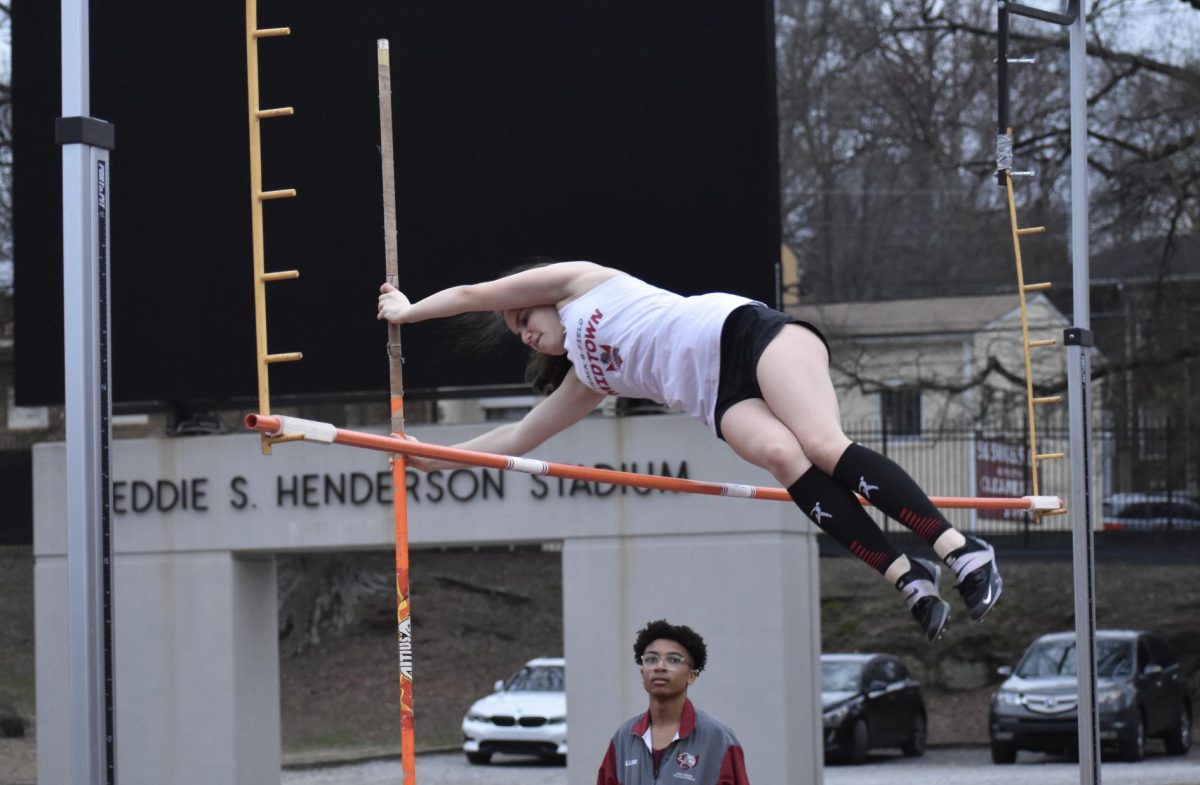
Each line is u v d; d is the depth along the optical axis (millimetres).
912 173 133500
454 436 39938
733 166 39906
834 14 104375
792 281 135750
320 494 41844
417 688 96125
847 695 75938
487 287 19625
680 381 18562
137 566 42781
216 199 42875
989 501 24688
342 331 41938
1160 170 85562
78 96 20922
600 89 40750
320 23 42438
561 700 76188
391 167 20641
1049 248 116438
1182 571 100375
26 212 44062
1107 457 108562
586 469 21938
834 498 17328
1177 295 89500
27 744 75688
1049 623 96438
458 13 41625
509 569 113562
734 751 21656
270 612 43875
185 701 42250
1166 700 78000
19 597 101188
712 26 40250
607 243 40469
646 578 39750
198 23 43125
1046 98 96688
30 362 43781
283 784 70500
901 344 128750
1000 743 75000
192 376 42781
